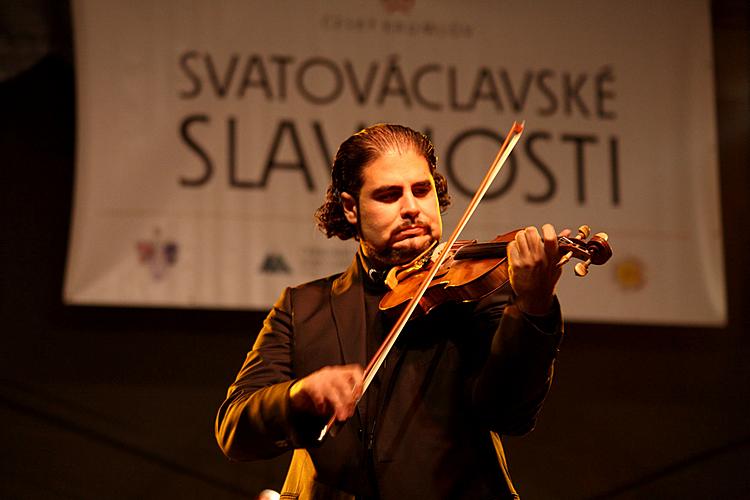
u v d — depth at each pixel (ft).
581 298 24.47
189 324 24.93
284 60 24.44
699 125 25.54
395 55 24.79
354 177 10.02
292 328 9.95
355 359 9.51
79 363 24.36
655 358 26.45
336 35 24.68
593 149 25.04
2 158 24.76
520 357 8.43
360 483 9.00
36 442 23.89
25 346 24.22
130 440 24.22
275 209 23.94
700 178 25.32
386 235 9.81
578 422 25.80
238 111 24.12
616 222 24.85
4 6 25.14
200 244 23.62
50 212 24.79
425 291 9.43
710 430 26.27
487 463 9.03
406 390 9.19
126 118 23.68
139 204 23.50
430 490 8.80
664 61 25.67
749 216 27.27
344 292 10.03
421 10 25.00
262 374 9.62
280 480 24.54
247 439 8.73
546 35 25.35
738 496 26.00
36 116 25.07
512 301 9.04
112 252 23.29
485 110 24.82
